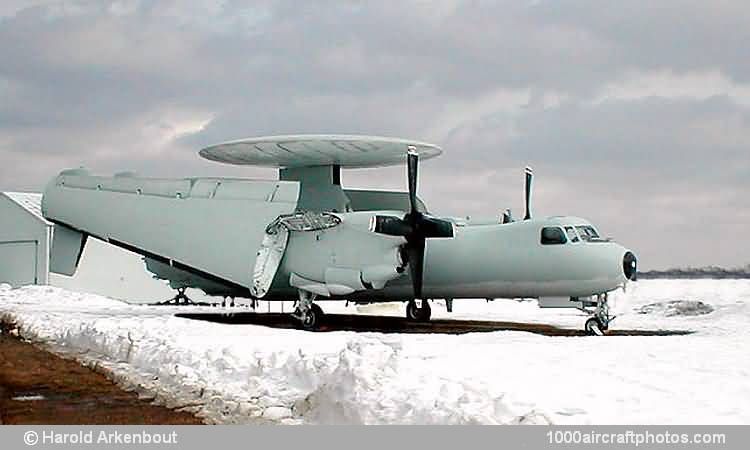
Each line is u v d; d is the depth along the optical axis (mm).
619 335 20562
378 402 9930
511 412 9000
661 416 8977
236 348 15062
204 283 30938
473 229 24406
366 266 23281
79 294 37781
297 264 24844
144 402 11492
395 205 29781
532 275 22609
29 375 14250
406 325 25250
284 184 25500
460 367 12422
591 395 10102
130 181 29016
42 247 39781
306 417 10422
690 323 26422
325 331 22406
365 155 27359
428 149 27125
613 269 21328
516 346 15727
